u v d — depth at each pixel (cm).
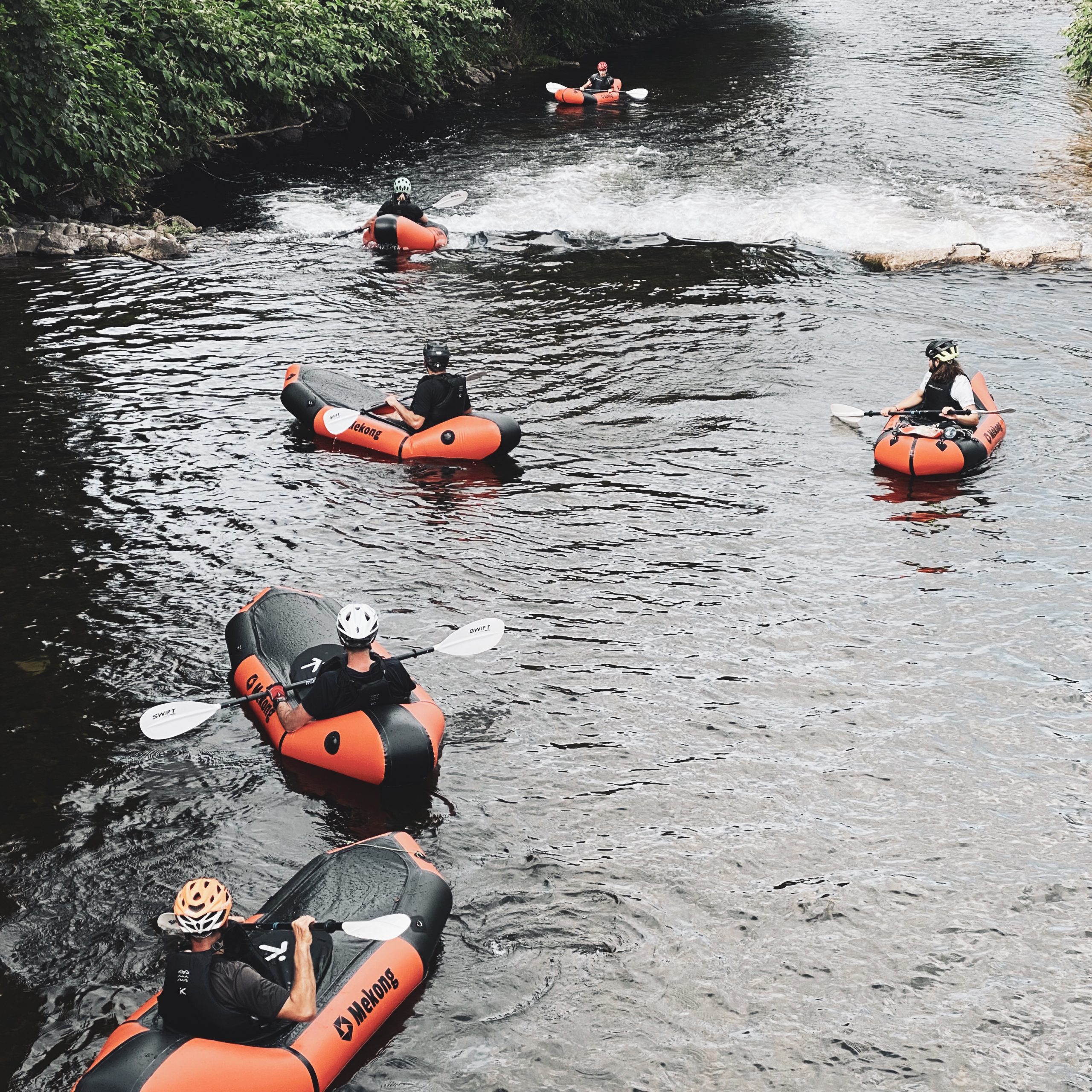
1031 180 1920
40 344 1270
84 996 496
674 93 2789
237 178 2022
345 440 1062
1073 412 1129
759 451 1060
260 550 874
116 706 692
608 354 1286
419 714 634
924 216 1748
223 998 418
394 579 841
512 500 966
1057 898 555
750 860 580
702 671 737
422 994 497
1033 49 3194
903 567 862
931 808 618
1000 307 1424
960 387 1027
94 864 571
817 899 555
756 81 2892
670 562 869
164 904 546
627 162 2108
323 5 2355
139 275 1523
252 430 1083
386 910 503
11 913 541
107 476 984
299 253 1639
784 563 869
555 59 3297
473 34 2847
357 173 2069
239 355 1260
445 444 1026
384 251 1655
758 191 1897
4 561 845
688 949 526
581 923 539
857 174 1977
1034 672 736
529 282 1529
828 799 624
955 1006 496
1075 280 1512
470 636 663
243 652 699
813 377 1230
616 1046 475
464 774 641
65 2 1727
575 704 704
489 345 1309
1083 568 858
